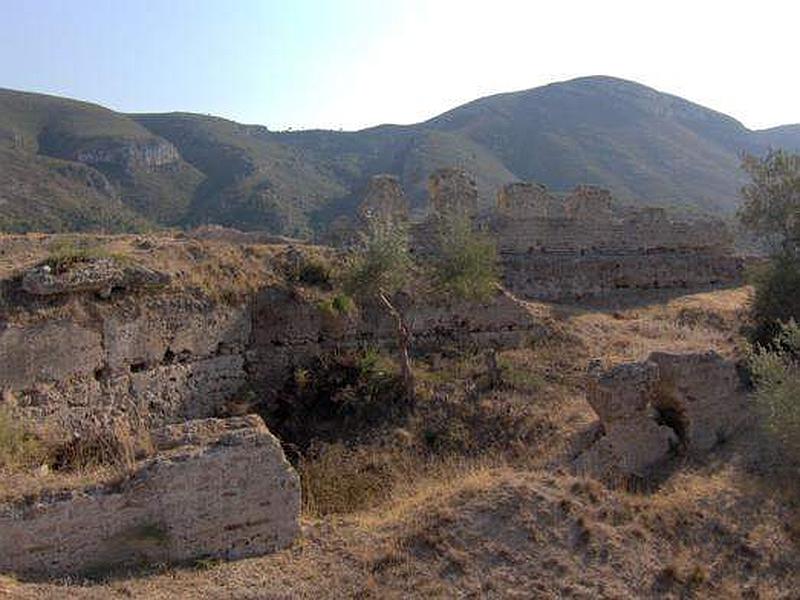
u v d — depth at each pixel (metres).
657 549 13.40
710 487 15.95
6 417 15.28
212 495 11.88
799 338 18.53
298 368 22.20
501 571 12.09
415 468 18.14
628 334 26.94
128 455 12.17
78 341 17.81
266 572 11.52
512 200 31.53
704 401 18.69
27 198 67.31
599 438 17.84
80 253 18.75
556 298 30.97
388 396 20.94
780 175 29.00
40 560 10.74
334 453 18.66
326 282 23.95
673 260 34.88
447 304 25.11
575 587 12.02
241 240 28.33
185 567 11.47
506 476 14.70
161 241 22.50
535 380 21.92
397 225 23.61
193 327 20.55
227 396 21.27
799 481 16.42
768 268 27.09
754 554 13.84
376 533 12.82
